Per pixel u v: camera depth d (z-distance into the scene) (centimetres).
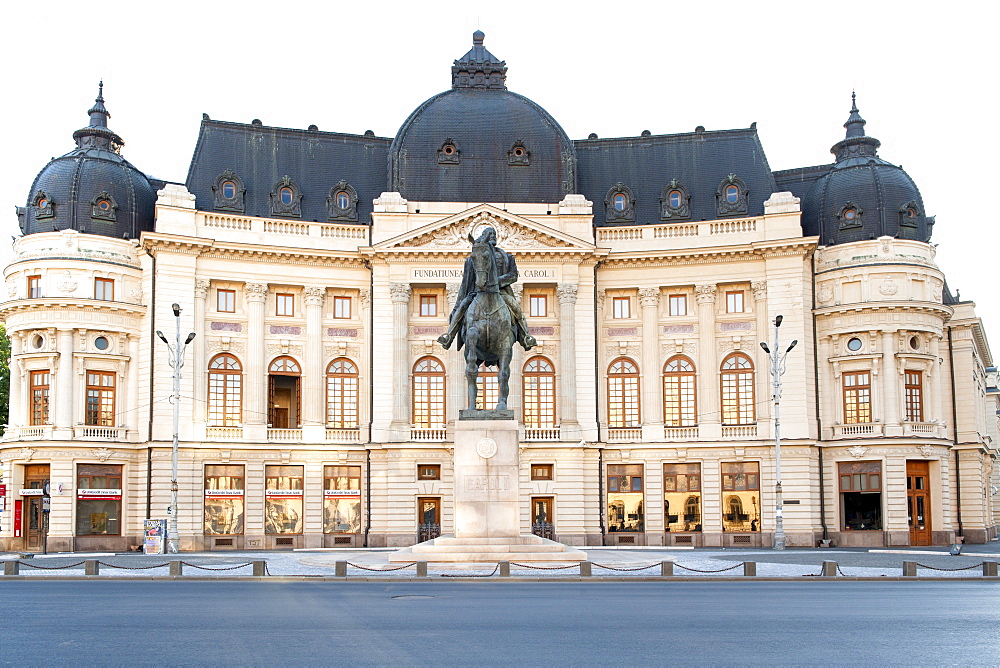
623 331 7175
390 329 6925
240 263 6881
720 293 7100
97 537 6506
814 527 6675
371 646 1981
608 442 7012
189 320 6706
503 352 3722
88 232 6769
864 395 6875
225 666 1769
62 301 6544
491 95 7388
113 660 1831
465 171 7112
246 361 6862
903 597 2944
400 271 6925
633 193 7375
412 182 7081
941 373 7944
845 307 6862
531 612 2514
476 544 3609
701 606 2658
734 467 6894
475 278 3759
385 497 6788
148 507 6512
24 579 3741
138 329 6769
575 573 3578
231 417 6831
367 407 6994
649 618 2398
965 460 7869
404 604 2705
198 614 2506
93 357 6631
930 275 6944
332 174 7362
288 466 6819
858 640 2047
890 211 7025
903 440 6688
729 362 7031
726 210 7181
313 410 6906
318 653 1903
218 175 7094
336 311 7112
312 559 4428
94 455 6506
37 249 6700
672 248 7062
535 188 7131
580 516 6744
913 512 6838
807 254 6906
